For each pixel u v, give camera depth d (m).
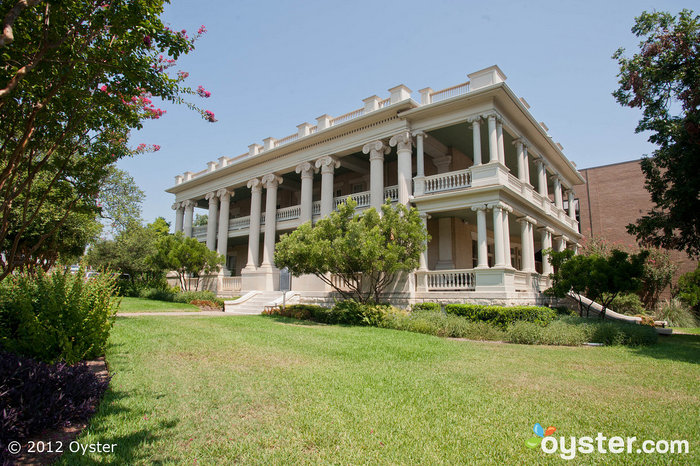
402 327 13.23
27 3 3.63
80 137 6.53
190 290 26.58
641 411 5.06
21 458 3.62
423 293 16.08
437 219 19.19
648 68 12.48
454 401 5.27
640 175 27.69
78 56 5.09
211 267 23.59
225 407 4.88
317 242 14.76
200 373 6.52
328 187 19.98
